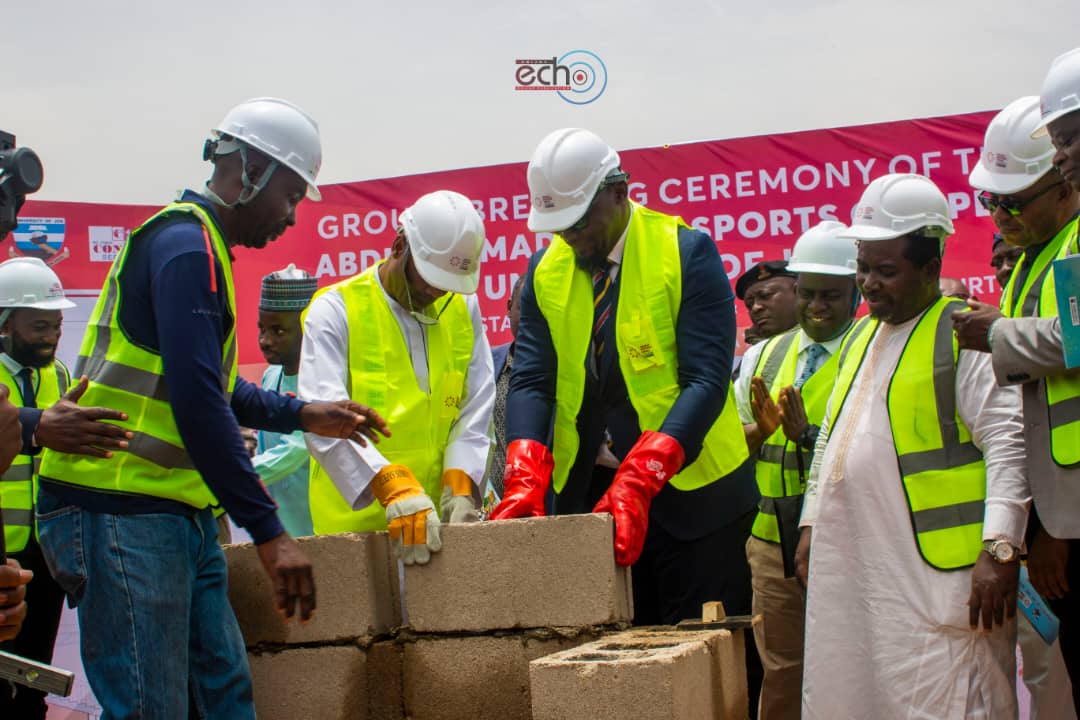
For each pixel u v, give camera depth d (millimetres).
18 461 5383
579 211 4051
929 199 3816
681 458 3979
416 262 4090
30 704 5336
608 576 3641
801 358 5418
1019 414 3545
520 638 3703
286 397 3838
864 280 3857
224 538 5633
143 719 3162
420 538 3771
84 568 3211
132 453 3252
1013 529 3451
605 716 3051
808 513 4070
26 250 7910
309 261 8203
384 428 3850
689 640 3428
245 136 3480
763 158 7734
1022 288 3969
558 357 4348
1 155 2352
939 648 3561
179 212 3332
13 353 5828
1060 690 4863
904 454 3697
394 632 3930
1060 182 3871
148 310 3297
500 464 5949
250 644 3902
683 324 4207
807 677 3830
